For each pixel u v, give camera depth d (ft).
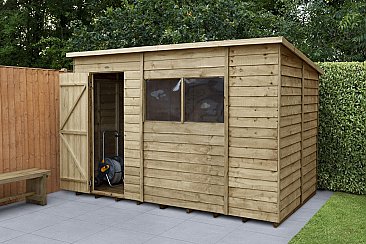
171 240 16.89
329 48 37.14
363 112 24.38
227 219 19.79
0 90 21.94
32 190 22.61
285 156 19.16
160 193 21.63
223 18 34.50
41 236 17.43
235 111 19.24
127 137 22.67
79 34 39.01
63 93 24.73
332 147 25.39
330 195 24.80
